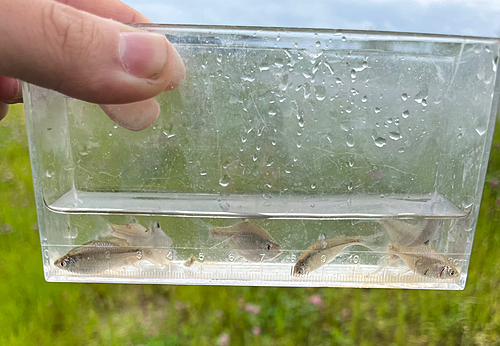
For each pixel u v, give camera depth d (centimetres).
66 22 9
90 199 12
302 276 13
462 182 12
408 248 12
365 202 12
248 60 12
